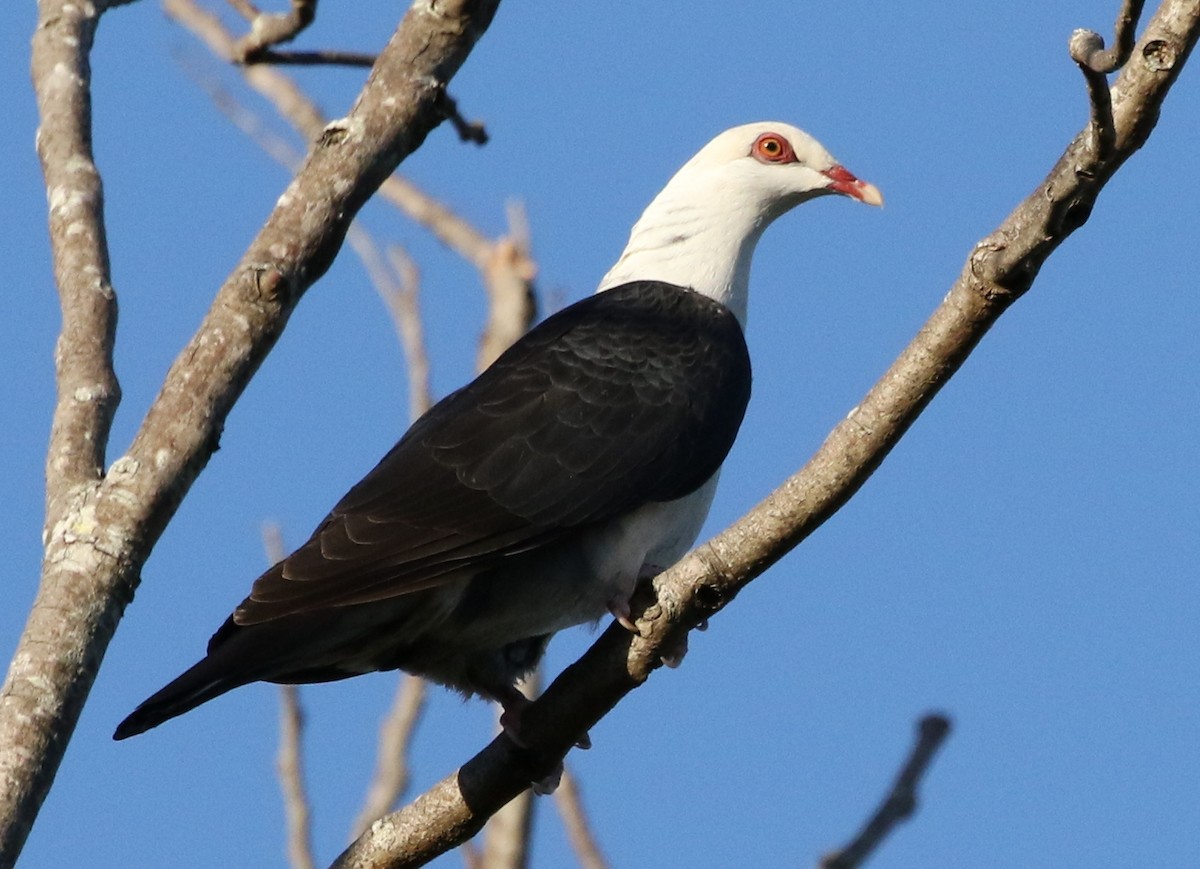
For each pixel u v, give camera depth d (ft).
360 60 41.06
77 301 32.24
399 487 36.24
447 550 35.35
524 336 40.83
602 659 32.37
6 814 25.55
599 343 39.93
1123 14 24.93
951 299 28.48
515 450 37.37
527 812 42.29
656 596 31.60
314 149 33.40
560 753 33.01
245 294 31.71
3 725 26.55
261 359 31.65
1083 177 26.76
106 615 28.25
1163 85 26.17
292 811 39.32
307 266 32.45
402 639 36.19
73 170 34.24
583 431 38.06
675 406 39.29
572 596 37.68
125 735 29.40
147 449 29.99
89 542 28.71
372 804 41.75
